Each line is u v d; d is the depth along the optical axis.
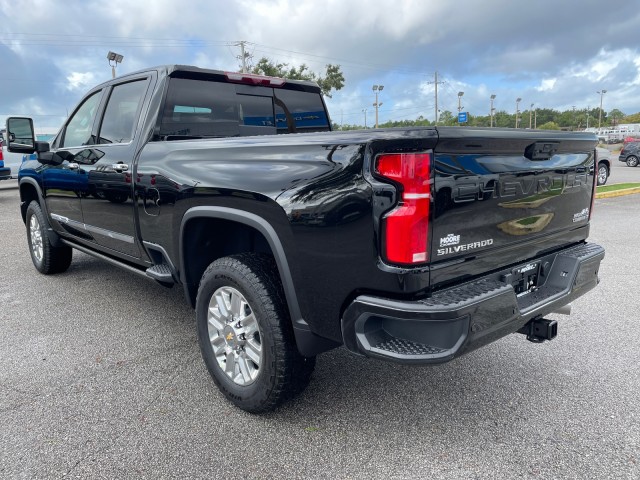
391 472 2.35
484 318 2.20
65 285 5.38
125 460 2.44
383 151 2.08
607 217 9.72
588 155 3.17
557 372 3.32
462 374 3.31
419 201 2.06
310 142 2.35
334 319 2.35
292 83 4.42
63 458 2.45
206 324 3.01
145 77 3.76
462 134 2.16
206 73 3.78
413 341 2.17
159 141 3.43
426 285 2.14
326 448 2.53
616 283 5.29
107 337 3.96
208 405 2.94
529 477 2.30
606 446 2.52
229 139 2.82
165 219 3.25
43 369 3.41
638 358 3.51
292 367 2.61
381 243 2.11
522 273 2.74
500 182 2.43
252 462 2.43
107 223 4.01
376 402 2.96
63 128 4.90
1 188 17.94
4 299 4.91
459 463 2.40
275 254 2.50
